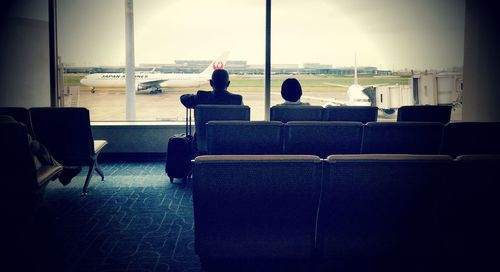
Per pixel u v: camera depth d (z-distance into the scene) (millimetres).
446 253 1450
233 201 1358
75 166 4059
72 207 3568
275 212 1387
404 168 1324
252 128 2178
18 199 2391
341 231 1426
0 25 5352
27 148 2316
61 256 2469
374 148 2322
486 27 5082
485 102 5148
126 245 2695
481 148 2406
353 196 1364
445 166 1321
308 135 2232
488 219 1389
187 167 4410
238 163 1304
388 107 7207
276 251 1440
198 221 1397
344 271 1499
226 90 4219
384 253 1454
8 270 2160
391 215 1402
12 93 5492
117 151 5820
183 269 2320
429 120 3490
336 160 1311
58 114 3727
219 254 1437
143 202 3742
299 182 1341
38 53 5512
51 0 5441
